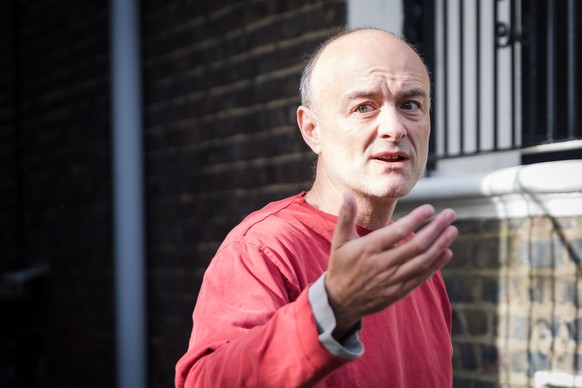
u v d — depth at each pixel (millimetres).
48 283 5734
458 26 3719
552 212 2926
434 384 1690
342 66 1511
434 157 3666
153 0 4863
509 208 3053
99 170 5242
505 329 3057
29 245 5980
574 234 2867
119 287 4738
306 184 3881
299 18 3941
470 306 3176
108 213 5156
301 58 3916
